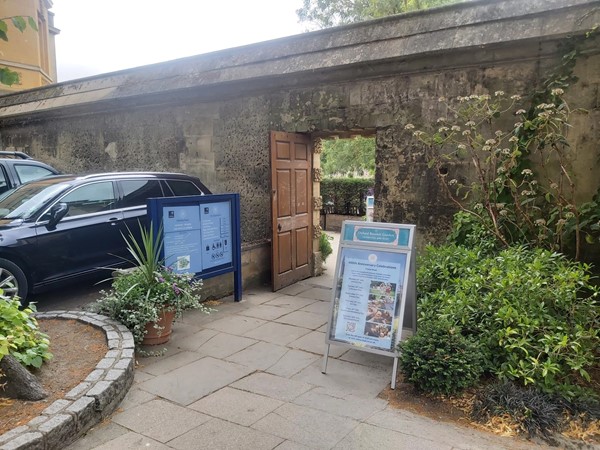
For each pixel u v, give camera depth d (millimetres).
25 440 2521
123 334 4094
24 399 3031
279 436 2938
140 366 4016
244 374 3869
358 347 3770
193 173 8273
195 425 3066
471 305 3781
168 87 8148
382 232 3879
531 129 5031
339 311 3908
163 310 4438
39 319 4535
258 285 7000
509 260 4121
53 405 2920
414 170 5918
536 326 3385
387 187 6137
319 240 8258
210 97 7785
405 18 6098
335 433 2965
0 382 3070
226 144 7793
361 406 3324
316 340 4688
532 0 5176
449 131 5578
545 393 3158
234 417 3168
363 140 15242
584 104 4887
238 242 5988
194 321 5250
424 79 5785
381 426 3047
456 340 3445
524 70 5172
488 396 3189
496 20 5293
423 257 5082
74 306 5715
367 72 6125
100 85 9547
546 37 4863
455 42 5422
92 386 3178
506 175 4945
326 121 6621
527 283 3686
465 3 5648
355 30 6512
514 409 3051
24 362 3271
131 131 9031
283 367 4016
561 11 4898
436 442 2863
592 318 3623
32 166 7574
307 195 7480
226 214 5820
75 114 9742
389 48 5953
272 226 6574
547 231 4848
